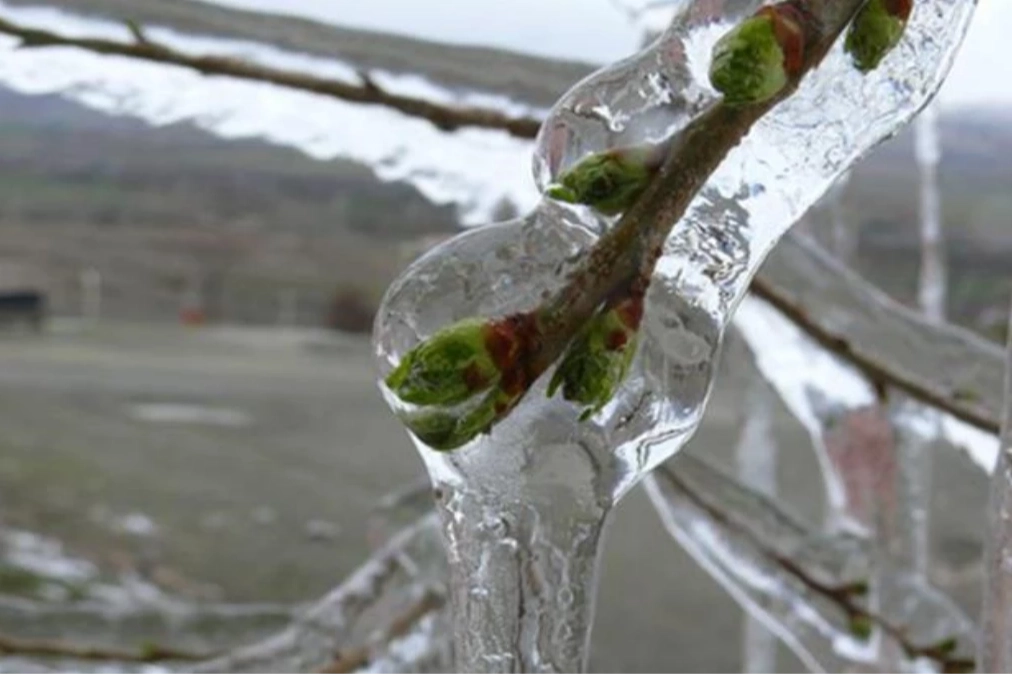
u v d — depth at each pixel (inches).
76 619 19.3
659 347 6.1
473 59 13.9
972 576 26.2
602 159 5.8
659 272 6.1
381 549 19.3
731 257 6.2
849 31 6.0
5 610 19.3
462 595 6.5
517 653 6.5
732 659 39.2
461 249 6.0
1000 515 7.3
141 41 12.7
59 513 55.2
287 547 50.8
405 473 62.4
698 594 44.5
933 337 16.6
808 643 18.4
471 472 6.2
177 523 54.6
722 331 6.2
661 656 39.8
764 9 5.7
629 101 6.1
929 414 18.2
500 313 5.7
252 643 19.1
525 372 5.4
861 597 17.8
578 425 6.0
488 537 6.4
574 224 5.9
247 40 13.4
